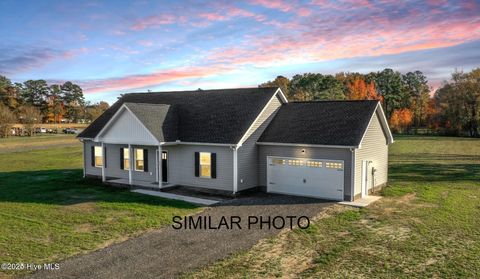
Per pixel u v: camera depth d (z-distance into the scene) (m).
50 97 130.00
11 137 75.00
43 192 21.27
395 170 30.61
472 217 15.49
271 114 22.59
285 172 20.64
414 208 17.17
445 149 49.12
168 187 21.64
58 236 13.23
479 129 71.25
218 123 21.91
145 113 22.42
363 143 19.72
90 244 12.41
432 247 12.02
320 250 11.88
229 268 10.49
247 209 17.08
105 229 14.03
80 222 14.97
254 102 22.59
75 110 129.12
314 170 19.67
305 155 19.86
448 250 11.73
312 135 19.94
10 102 105.19
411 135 77.12
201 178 21.25
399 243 12.42
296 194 20.28
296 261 11.02
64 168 32.44
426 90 102.44
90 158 26.42
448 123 76.62
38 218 15.56
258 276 9.98
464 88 72.25
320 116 21.28
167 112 23.94
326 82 80.25
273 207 17.45
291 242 12.59
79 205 17.92
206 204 18.08
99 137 23.81
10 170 31.06
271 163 21.12
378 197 19.62
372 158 20.91
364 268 10.46
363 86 84.56
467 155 42.22
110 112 28.41
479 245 12.15
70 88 136.12
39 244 12.41
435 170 30.50
